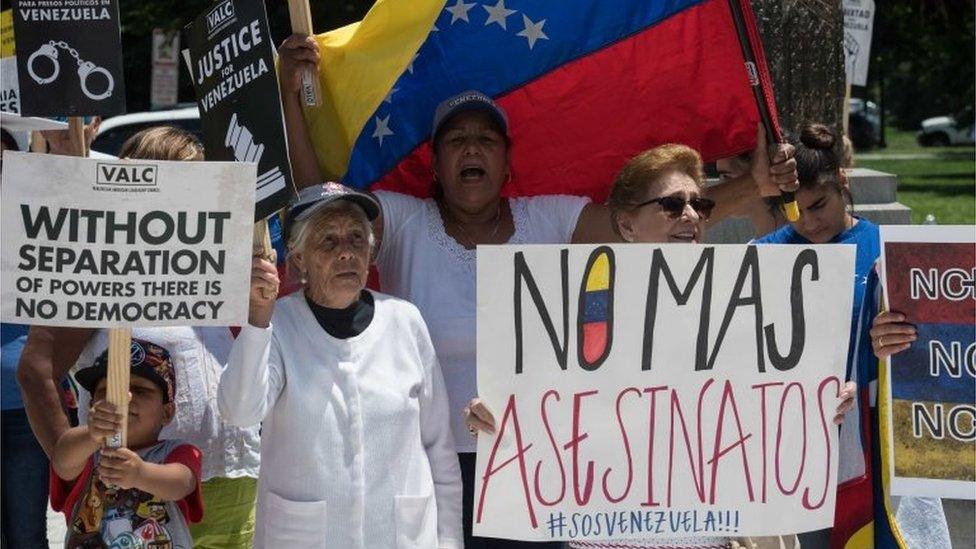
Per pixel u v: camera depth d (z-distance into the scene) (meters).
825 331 10.25
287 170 9.70
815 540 12.15
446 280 11.62
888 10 69.88
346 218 10.12
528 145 12.99
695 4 12.42
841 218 12.74
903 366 10.91
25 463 12.79
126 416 9.49
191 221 8.95
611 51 12.56
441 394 10.53
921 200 59.34
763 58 11.90
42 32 9.36
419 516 10.02
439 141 11.77
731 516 10.21
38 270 8.80
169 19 43.44
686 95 12.84
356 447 9.87
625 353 10.08
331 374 9.95
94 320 8.88
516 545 11.55
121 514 10.21
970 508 17.31
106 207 8.84
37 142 12.50
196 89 10.52
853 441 11.59
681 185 10.53
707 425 10.17
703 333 10.15
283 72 11.65
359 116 12.17
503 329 9.99
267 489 9.99
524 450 10.03
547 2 12.33
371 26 11.97
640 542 10.28
